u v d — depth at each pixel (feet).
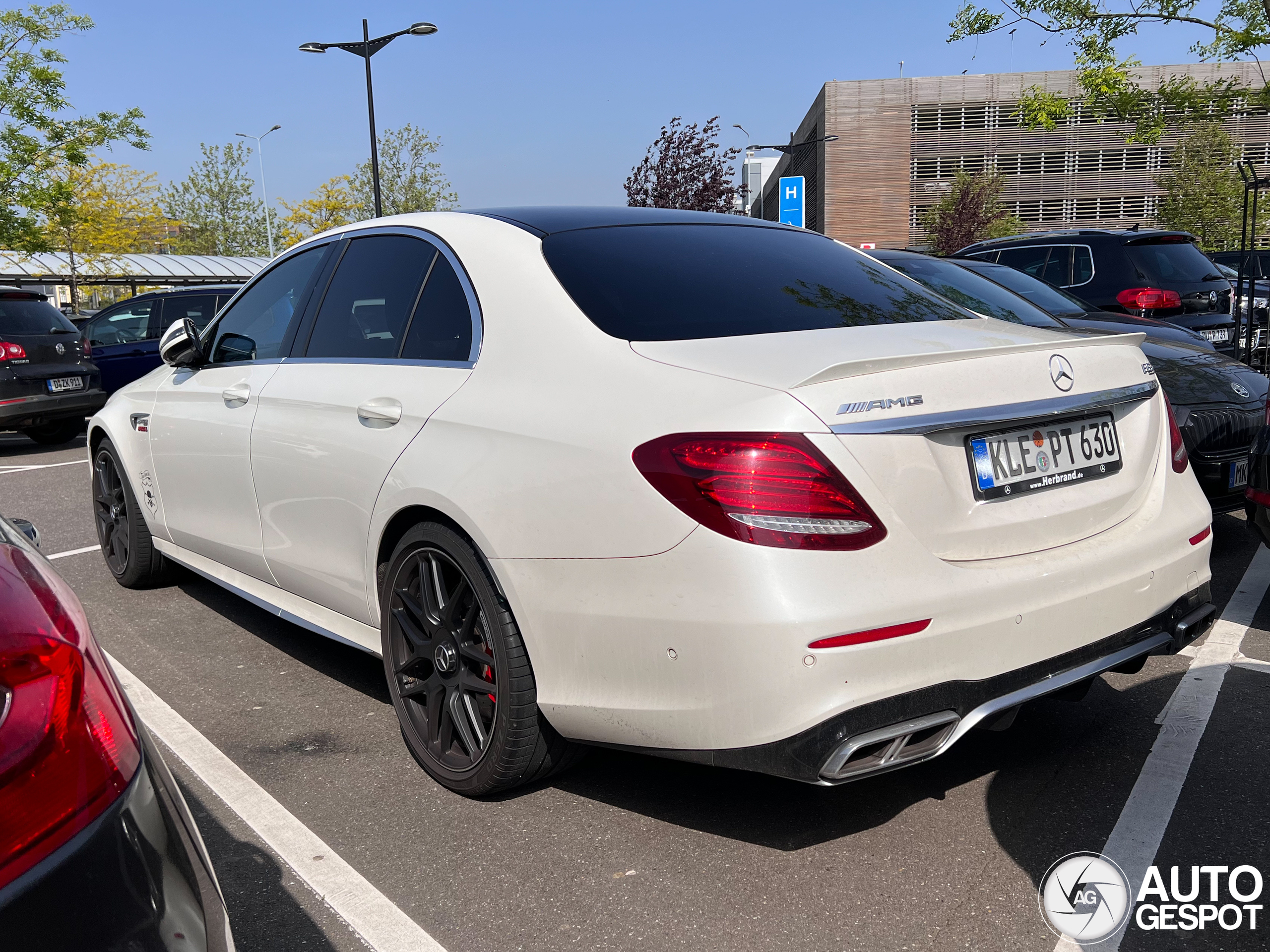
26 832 3.67
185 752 10.31
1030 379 8.02
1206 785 9.08
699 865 8.04
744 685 6.91
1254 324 27.17
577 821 8.76
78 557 18.56
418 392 9.44
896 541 7.11
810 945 7.02
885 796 9.05
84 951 3.66
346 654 13.16
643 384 7.72
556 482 7.81
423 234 10.57
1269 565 15.93
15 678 3.79
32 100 73.31
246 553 12.28
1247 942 6.95
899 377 7.37
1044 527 8.00
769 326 8.66
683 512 7.09
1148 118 44.98
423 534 9.09
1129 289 27.12
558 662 7.98
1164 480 9.03
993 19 43.86
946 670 7.20
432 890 7.78
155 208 141.59
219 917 4.16
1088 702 10.94
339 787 9.48
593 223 10.25
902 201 167.43
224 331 13.32
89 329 41.65
